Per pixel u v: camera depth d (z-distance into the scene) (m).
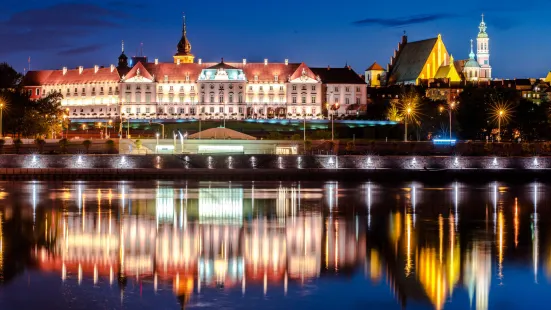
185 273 82.44
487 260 89.12
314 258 90.44
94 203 149.00
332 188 191.12
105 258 90.06
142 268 84.69
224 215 130.62
